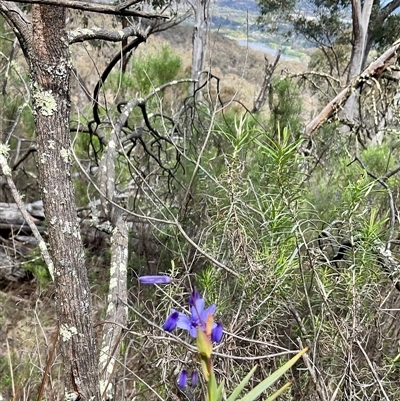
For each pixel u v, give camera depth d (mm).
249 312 1705
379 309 1724
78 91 4215
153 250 3275
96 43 5285
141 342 2371
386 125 3789
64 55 1410
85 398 1498
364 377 1809
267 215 1855
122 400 1877
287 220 1743
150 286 3014
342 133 4094
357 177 2730
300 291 1999
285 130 1692
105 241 4059
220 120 3807
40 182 1469
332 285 1846
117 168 4004
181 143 3941
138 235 3371
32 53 1388
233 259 1820
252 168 2557
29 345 2932
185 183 3293
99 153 4285
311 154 3146
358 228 1875
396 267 1822
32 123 4559
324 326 1736
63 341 1493
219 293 1826
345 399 1619
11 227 3893
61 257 1469
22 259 4113
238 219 1754
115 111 4270
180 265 2760
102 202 2311
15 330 3141
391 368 1805
